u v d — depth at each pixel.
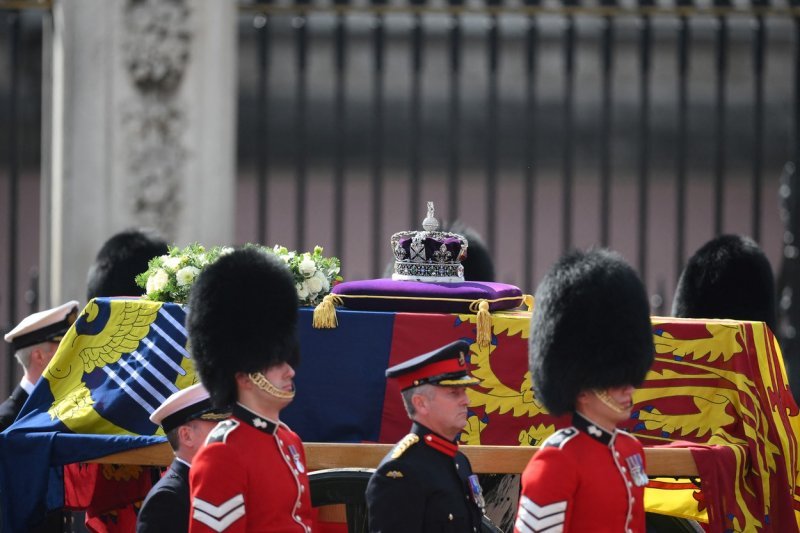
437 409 16.25
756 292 24.64
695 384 19.31
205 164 31.17
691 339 19.47
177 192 31.12
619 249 55.94
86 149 30.78
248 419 16.05
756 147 35.88
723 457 18.48
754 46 36.19
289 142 55.38
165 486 17.09
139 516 17.14
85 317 20.09
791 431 19.47
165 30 30.91
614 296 16.19
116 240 25.75
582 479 15.36
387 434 19.14
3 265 51.47
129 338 19.86
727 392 19.22
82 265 30.80
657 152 55.84
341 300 19.77
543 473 15.34
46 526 21.06
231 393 16.28
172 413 17.19
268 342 16.28
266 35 35.41
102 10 30.73
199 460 15.63
